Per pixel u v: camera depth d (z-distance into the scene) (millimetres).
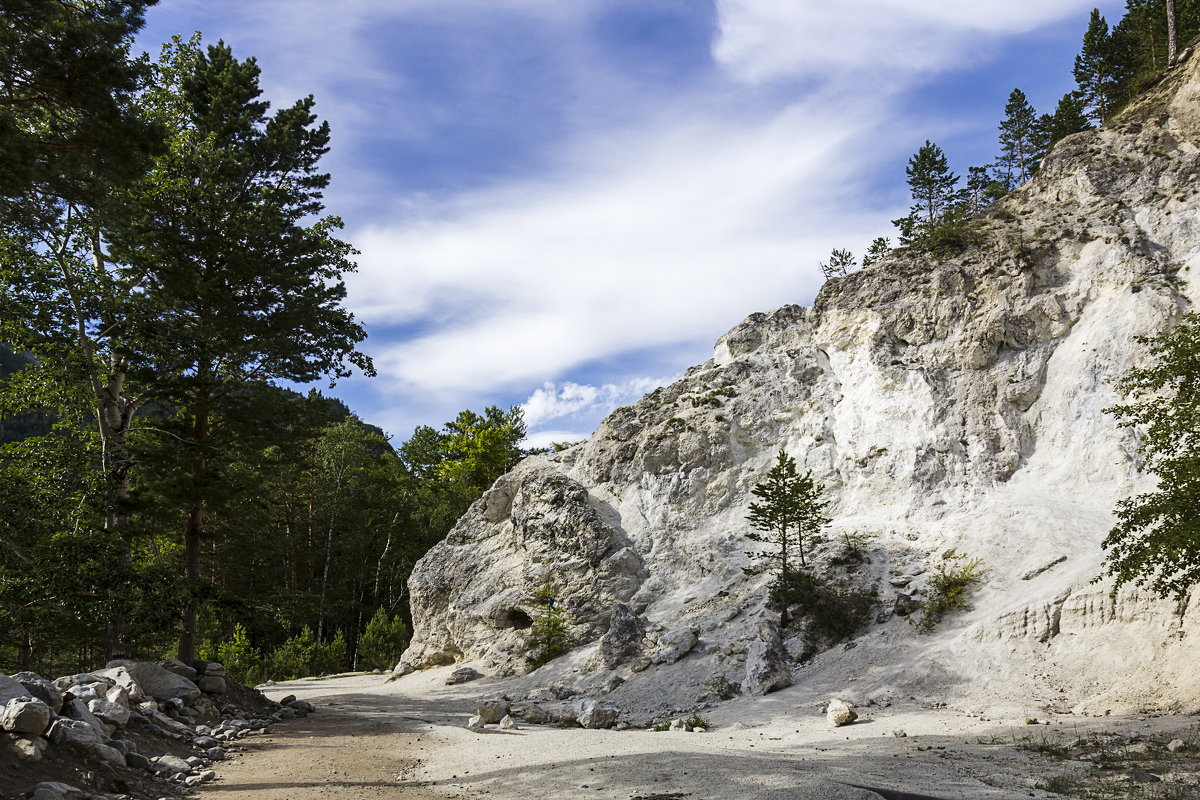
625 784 13977
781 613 34938
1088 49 66125
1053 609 27625
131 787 14273
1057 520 33562
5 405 29641
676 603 40406
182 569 32094
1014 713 22906
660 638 36844
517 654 43625
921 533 37344
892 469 41250
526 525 49750
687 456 48062
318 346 31844
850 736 21781
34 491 24156
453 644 49656
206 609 29297
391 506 77812
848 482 42844
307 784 15461
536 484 50594
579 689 35781
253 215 29672
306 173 34219
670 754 16812
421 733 23219
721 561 41844
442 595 52250
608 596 43156
